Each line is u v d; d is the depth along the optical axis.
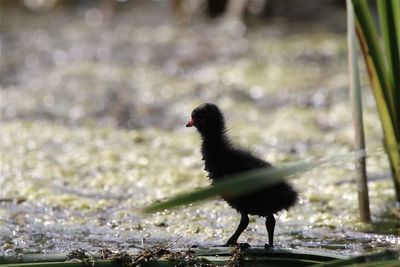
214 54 20.52
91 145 14.18
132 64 19.95
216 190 5.91
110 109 16.50
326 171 12.66
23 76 18.91
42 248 9.24
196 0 23.86
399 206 10.65
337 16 23.64
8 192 11.58
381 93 9.73
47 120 15.73
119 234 9.82
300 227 10.00
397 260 6.77
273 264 7.91
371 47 9.52
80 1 26.38
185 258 7.85
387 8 9.43
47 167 12.87
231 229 9.91
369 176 12.28
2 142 14.20
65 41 22.22
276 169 6.04
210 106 8.91
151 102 17.00
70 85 18.17
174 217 10.48
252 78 18.48
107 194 11.63
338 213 10.52
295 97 17.12
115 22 24.31
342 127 15.20
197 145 14.18
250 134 14.74
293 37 21.78
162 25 23.78
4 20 24.47
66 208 10.93
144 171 12.73
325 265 6.80
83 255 7.92
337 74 18.56
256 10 23.12
